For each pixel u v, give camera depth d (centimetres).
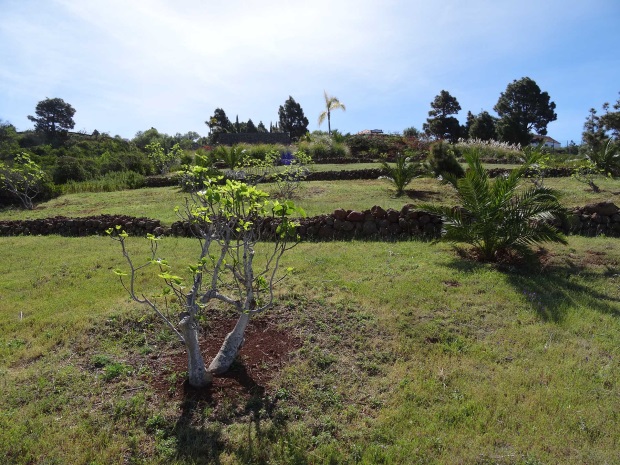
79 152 2953
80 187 1834
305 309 489
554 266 619
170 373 376
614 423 312
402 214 812
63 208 1409
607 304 495
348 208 1056
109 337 439
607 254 655
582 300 504
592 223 792
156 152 2422
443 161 1483
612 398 339
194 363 349
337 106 3794
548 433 304
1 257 784
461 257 679
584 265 620
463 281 562
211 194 336
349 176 1669
